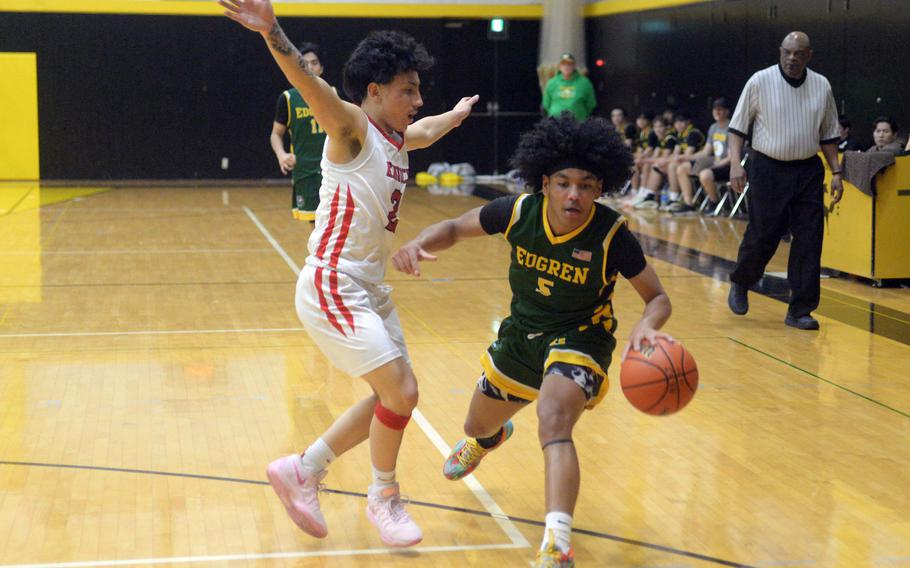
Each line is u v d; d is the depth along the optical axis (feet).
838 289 28.35
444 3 63.77
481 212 11.58
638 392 10.80
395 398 11.04
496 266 32.09
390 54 11.10
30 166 61.98
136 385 18.28
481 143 65.57
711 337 22.35
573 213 10.80
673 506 12.88
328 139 11.35
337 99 10.71
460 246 36.22
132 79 62.13
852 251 29.17
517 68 65.10
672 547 11.64
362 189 11.08
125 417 16.40
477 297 26.94
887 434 15.80
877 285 28.81
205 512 12.55
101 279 29.19
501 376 11.98
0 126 61.46
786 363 20.13
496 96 65.21
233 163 63.72
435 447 15.07
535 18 64.59
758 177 22.80
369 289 11.50
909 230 28.37
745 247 23.44
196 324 23.35
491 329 23.11
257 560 11.20
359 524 12.24
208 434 15.58
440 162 65.31
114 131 62.39
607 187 11.10
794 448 15.12
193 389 18.04
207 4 62.03
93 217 44.45
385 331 11.21
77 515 12.38
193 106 62.90
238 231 40.01
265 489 13.35
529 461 14.47
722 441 15.42
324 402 17.31
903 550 11.57
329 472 13.92
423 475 13.91
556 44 63.26
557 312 11.47
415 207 47.83
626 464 14.40
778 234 23.12
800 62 22.22
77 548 11.41
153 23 61.82
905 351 21.16
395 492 11.62
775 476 13.96
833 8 40.22
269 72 63.21
